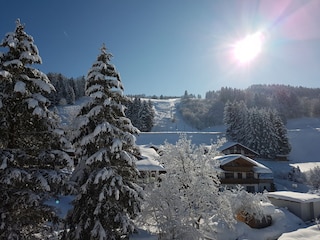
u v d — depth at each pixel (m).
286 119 111.44
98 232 12.83
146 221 17.77
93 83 15.05
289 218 26.91
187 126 120.50
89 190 13.93
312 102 123.88
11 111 11.02
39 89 11.73
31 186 11.05
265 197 26.22
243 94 145.88
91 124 14.34
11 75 10.39
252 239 22.05
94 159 13.45
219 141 19.70
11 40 11.06
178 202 16.94
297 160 69.50
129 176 15.05
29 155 11.07
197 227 17.83
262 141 67.44
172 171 19.05
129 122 15.34
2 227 9.72
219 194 18.94
